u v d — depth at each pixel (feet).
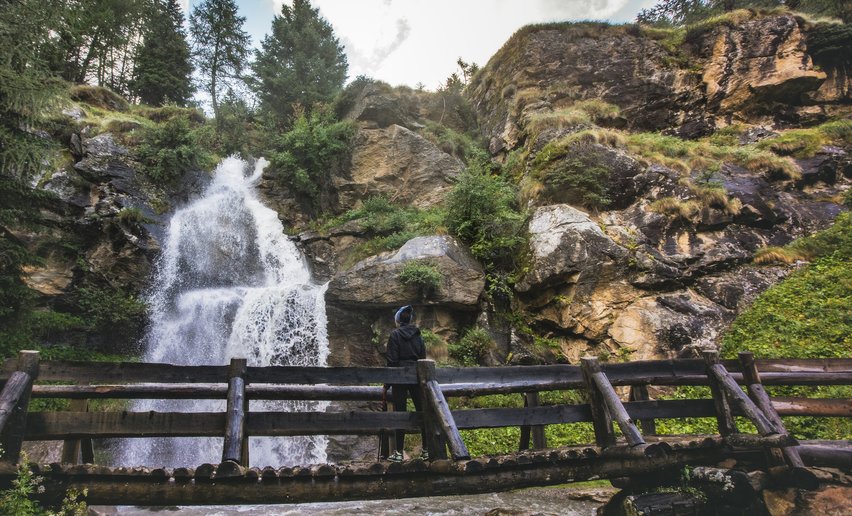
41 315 41.75
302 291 49.42
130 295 48.49
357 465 16.37
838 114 61.67
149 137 61.52
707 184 47.83
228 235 59.62
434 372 18.66
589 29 74.43
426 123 79.87
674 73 67.92
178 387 17.07
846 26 63.67
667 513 18.48
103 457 34.71
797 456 19.16
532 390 20.02
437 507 25.45
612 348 40.34
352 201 66.54
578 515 24.13
